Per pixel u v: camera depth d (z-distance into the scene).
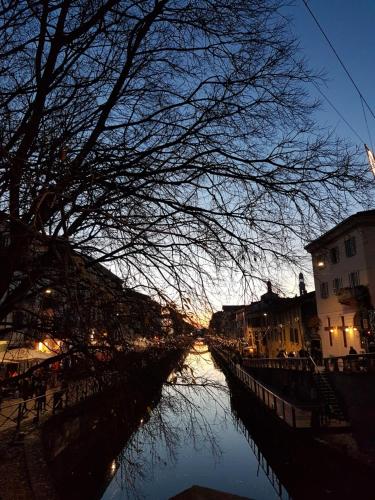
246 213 5.18
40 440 11.37
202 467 17.14
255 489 15.95
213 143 5.41
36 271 4.78
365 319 29.16
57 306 5.52
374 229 27.22
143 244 5.04
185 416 5.57
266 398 24.52
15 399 16.27
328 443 14.89
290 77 5.28
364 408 16.25
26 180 3.74
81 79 5.52
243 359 42.00
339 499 13.56
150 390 5.21
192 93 5.45
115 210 4.68
